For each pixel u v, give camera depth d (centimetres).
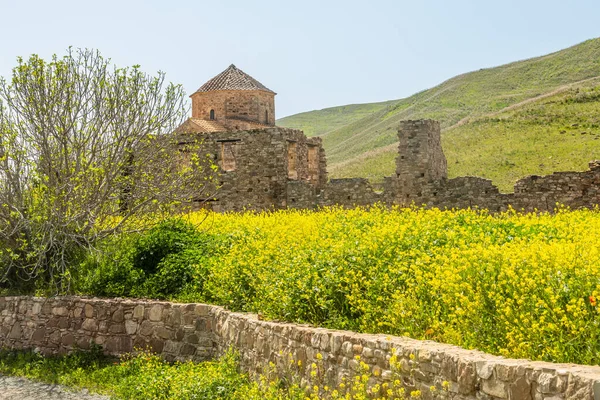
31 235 2005
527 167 6319
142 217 2139
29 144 2006
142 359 1603
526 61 13912
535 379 691
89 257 2036
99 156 2052
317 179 4188
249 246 1762
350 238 1540
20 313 1908
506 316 898
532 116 8031
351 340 992
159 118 2175
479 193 3262
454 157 7256
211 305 1577
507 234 1520
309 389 1073
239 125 5116
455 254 1148
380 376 928
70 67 2045
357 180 3494
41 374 1645
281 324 1215
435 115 11750
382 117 14488
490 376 741
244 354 1344
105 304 1752
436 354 827
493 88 12512
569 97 8350
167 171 2211
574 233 1412
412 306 1058
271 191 3653
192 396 1259
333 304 1209
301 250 1498
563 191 3105
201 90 5325
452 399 793
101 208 2058
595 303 812
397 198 3416
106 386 1510
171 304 1641
